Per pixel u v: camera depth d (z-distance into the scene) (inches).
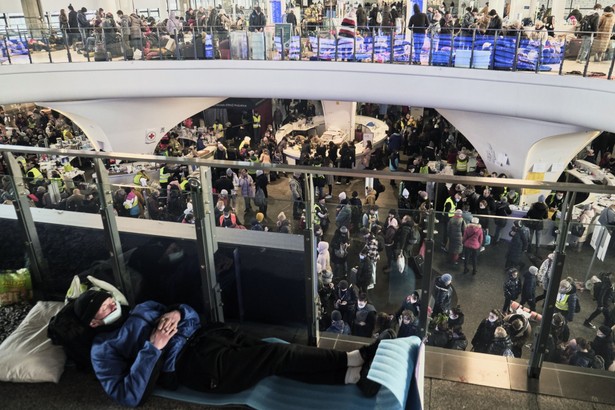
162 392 87.0
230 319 107.9
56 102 484.7
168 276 105.9
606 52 340.8
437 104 419.2
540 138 399.9
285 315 104.2
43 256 111.3
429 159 505.4
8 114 669.9
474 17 434.0
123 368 88.4
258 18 456.1
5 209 110.3
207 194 97.3
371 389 82.4
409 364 83.9
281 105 703.7
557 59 364.5
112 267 107.8
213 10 478.9
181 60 470.3
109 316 91.4
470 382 91.6
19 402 86.9
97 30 462.0
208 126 674.8
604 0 554.9
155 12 754.8
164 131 558.9
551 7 542.3
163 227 101.5
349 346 101.0
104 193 101.0
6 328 103.4
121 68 470.6
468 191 285.3
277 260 99.4
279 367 86.2
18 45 447.5
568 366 94.6
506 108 391.5
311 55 450.9
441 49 408.8
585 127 358.9
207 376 86.0
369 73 432.5
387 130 601.0
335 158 492.1
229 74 466.9
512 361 96.2
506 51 384.2
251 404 83.1
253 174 298.8
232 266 102.3
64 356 93.1
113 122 517.0
